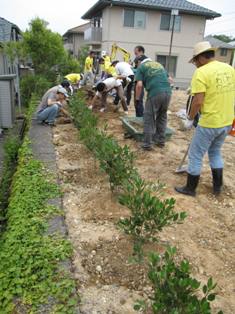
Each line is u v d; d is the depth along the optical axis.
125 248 3.17
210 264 3.13
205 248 3.37
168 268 2.08
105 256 3.07
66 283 2.60
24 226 3.35
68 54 17.84
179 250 3.26
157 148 6.46
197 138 4.25
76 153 5.80
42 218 3.57
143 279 2.81
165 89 5.86
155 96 5.83
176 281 1.97
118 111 9.85
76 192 4.37
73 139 6.67
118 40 27.44
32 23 14.40
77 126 7.31
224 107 4.06
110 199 4.06
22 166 5.08
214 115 4.05
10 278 2.65
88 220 3.69
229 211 4.23
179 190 4.57
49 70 15.42
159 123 6.37
